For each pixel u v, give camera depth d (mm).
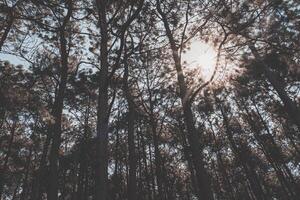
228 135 28516
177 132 26906
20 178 29766
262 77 21219
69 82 19047
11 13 14797
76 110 23141
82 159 25078
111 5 12211
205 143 28234
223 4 13023
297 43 14898
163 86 22406
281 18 13867
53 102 19531
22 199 29031
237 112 29578
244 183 35281
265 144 29000
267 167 31531
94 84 19016
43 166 20609
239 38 13875
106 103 10117
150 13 16234
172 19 16500
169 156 29250
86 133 25469
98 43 18406
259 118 29188
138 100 22672
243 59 16000
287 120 26641
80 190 26484
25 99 13188
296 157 31312
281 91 20391
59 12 15914
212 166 34719
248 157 29812
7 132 25016
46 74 19469
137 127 26438
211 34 14570
